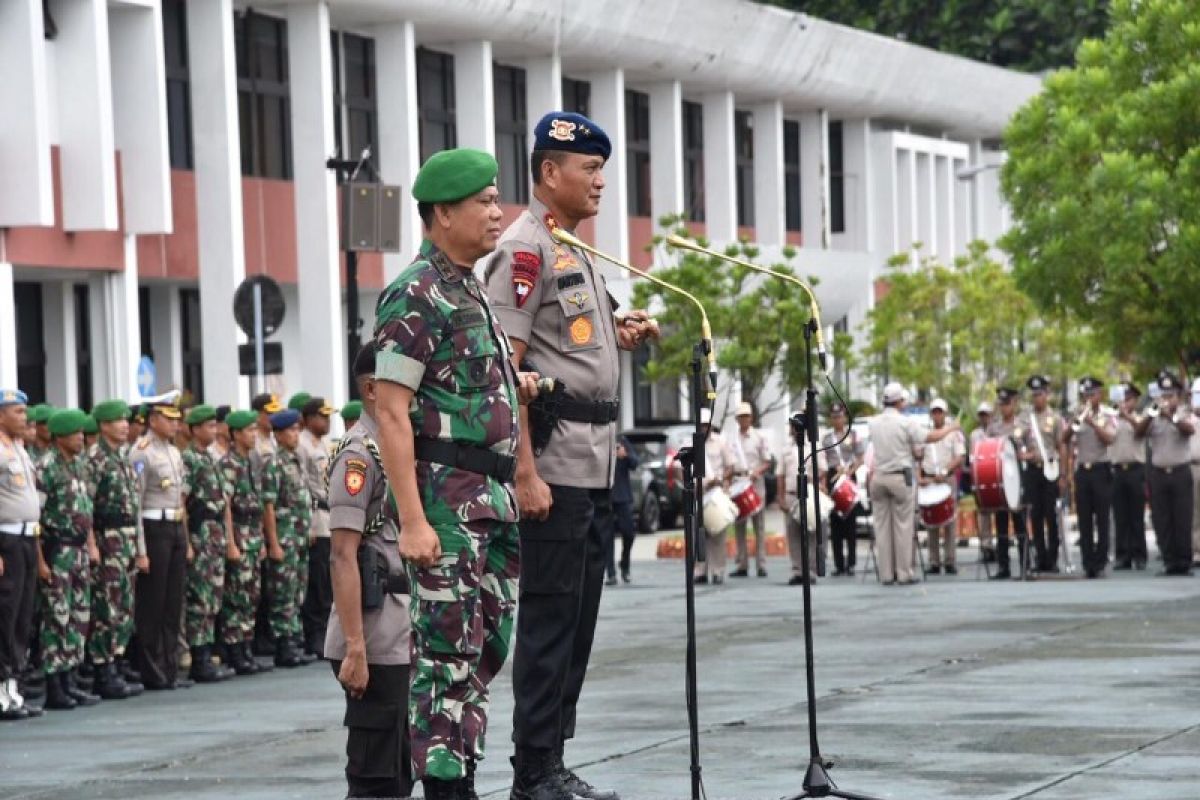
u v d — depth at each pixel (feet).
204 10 161.58
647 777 54.70
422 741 39.50
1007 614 100.73
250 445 93.09
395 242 124.67
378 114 186.80
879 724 63.46
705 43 228.02
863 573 136.77
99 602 83.41
